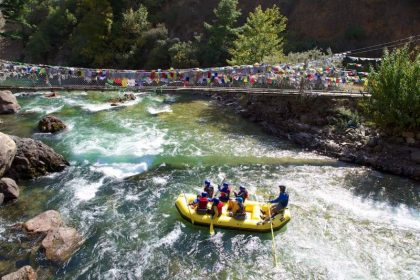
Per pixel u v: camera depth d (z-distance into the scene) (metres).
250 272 11.09
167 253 11.88
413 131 17.56
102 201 14.48
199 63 32.94
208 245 12.28
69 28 43.28
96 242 12.23
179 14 39.97
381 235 12.62
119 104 26.25
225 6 32.22
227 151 18.86
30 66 21.08
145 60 37.06
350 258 11.59
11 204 14.16
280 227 12.95
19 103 26.59
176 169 17.02
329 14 32.59
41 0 49.34
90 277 10.82
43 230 12.35
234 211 13.15
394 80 17.23
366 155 17.62
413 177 16.16
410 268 11.16
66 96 28.42
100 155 18.22
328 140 19.11
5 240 12.09
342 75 20.70
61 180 15.92
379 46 29.02
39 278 10.68
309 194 14.99
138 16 38.91
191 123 22.73
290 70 19.81
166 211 13.95
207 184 13.87
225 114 24.52
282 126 21.38
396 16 29.50
